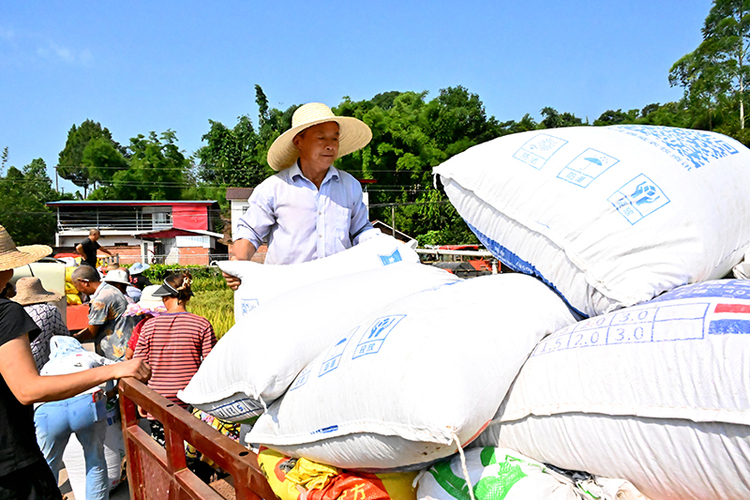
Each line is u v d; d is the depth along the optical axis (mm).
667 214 1404
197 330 3689
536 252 1601
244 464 1517
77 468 3363
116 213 37719
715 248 1467
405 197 40281
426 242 33125
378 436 1239
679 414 1015
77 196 57562
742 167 1655
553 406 1226
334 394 1366
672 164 1499
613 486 1134
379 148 40625
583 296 1508
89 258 9844
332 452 1397
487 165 1722
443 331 1271
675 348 1078
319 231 2844
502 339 1312
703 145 1646
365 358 1323
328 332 1733
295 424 1506
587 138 1617
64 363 3146
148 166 51906
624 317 1270
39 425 3162
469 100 43312
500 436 1360
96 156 53125
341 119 2715
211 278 22047
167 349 3619
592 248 1444
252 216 2887
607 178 1473
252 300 2305
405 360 1217
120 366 2047
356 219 3119
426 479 1327
